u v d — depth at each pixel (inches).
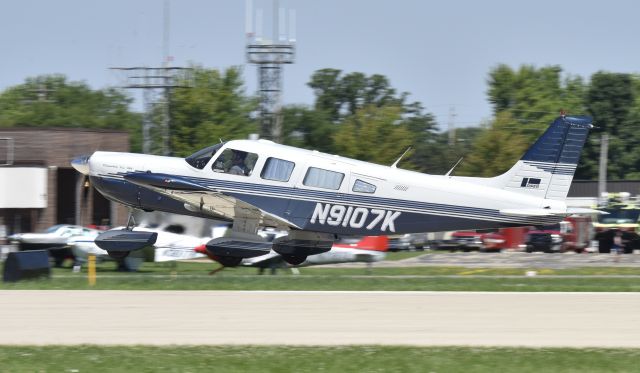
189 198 2960.1
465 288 2696.9
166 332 1891.0
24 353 1667.1
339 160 2957.7
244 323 2001.7
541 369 1558.8
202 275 3179.1
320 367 1576.0
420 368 1568.7
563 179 3026.6
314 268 3905.0
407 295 2503.7
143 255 3609.7
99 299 2372.0
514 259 4621.1
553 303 2342.5
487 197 2989.7
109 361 1611.7
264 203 2930.6
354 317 2089.1
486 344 1777.8
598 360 1621.6
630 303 2342.5
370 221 2947.8
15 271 2827.3
